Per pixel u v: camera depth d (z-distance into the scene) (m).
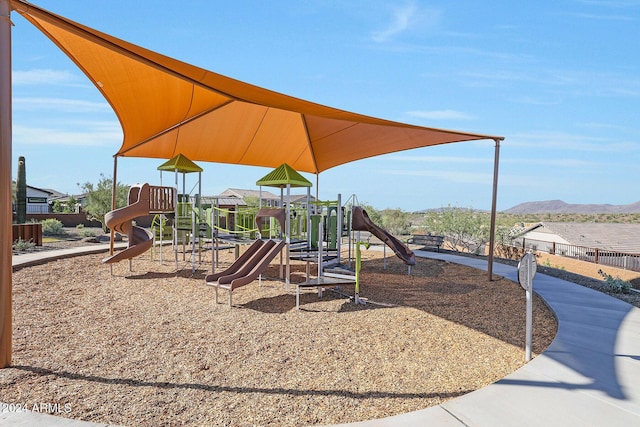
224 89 5.49
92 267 9.77
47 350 4.27
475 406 2.95
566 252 18.83
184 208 10.70
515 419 2.77
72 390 3.35
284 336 4.85
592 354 4.08
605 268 14.49
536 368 3.70
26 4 3.48
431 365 4.00
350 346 4.52
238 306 6.31
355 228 9.88
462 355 4.28
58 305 6.20
